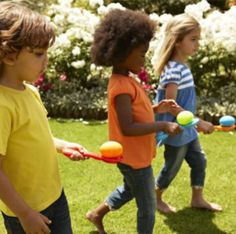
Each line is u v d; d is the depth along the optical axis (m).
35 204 2.00
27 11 1.82
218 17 5.96
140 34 2.47
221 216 3.39
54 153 2.07
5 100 1.87
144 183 2.63
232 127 2.83
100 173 4.15
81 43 6.29
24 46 1.80
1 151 1.84
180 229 3.22
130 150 2.58
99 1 6.48
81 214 3.42
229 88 5.95
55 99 6.04
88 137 5.17
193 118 2.53
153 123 2.51
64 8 6.46
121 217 3.37
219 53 5.98
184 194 3.73
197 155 3.36
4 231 3.17
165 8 9.64
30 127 1.93
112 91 2.52
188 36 3.14
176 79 3.09
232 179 4.02
